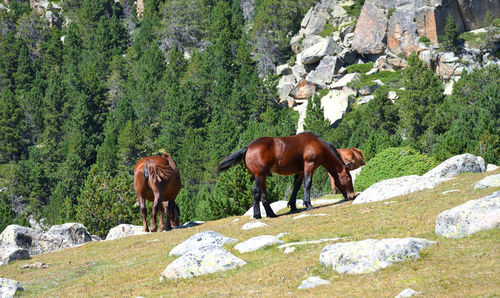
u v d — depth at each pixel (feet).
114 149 377.09
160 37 585.22
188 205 181.98
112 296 40.40
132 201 166.40
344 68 407.03
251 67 476.13
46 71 579.07
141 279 45.57
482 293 27.32
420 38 379.55
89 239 85.61
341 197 87.35
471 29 385.09
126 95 493.77
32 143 475.31
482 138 140.15
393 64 392.06
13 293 46.29
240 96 403.54
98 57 563.07
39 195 352.49
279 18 496.64
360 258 35.94
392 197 68.18
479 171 82.74
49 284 50.29
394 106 311.47
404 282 31.50
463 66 352.49
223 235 55.98
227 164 69.41
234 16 594.65
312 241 47.50
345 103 358.64
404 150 94.27
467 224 38.42
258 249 48.21
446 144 127.95
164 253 56.90
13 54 580.71
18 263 64.23
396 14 393.50
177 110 395.14
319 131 307.37
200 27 581.53
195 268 42.88
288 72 442.50
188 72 480.64
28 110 476.13
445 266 33.01
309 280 35.22
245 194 111.45
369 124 306.35
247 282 37.88
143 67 494.18
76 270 55.72
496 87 239.91
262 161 68.64
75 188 341.62
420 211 53.57
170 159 81.00
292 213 71.20
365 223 52.06
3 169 384.47
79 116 428.97
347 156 105.40
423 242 37.70
